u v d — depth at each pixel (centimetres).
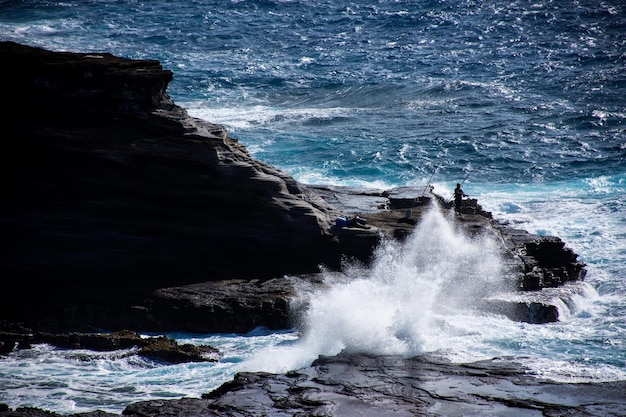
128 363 6056
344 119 14288
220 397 4938
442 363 5559
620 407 4706
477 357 5781
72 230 7194
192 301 6875
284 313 6769
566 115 14250
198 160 7131
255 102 15588
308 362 5909
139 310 6881
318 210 7744
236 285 7194
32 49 7356
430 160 12069
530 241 8056
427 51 19238
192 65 18175
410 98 15725
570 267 7831
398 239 7638
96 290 7144
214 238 7350
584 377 5331
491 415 4606
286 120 14225
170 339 6444
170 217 7288
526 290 7275
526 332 6438
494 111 14675
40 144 7019
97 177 7131
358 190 9269
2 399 5372
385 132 13438
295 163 11881
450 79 16900
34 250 7194
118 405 5294
